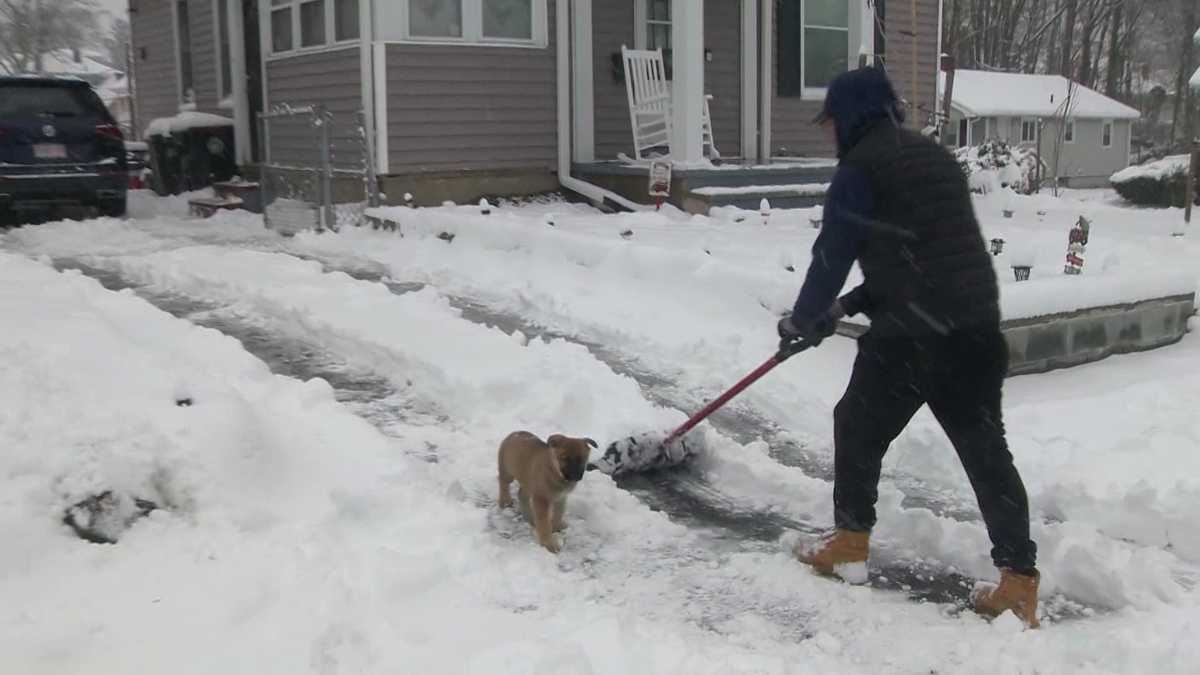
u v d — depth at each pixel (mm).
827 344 6566
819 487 4656
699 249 8461
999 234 10727
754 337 6742
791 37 14430
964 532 4191
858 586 3799
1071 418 5559
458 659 3020
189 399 4527
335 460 4430
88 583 3383
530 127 12180
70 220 11219
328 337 6504
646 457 4797
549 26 12203
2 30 34406
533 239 8820
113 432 4004
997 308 3469
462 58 11586
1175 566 4125
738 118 14375
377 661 2998
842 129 3561
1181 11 46250
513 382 5387
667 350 6625
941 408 3553
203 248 9523
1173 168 21906
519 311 7617
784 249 8492
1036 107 35625
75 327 5434
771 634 3443
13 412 4012
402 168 11336
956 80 36625
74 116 11141
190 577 3443
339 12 11836
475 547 3805
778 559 3969
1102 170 38312
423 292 7660
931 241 3381
